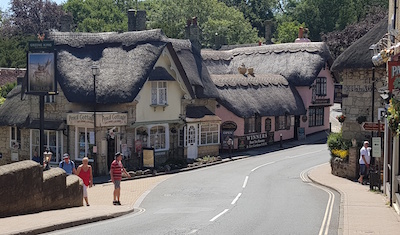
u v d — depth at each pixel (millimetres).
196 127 41531
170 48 38500
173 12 88938
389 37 23266
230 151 44281
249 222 17781
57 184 18828
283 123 51656
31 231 14320
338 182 28234
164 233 15477
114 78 36375
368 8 83188
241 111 45250
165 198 24969
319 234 15758
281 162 38531
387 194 22453
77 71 36875
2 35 84625
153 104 37750
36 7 92625
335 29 87062
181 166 37375
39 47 29125
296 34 89562
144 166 35219
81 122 34594
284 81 53531
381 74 29531
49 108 37312
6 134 40281
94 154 33875
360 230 15867
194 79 42000
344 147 30391
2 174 16000
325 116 58969
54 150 36812
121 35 39031
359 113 30422
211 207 21688
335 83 60062
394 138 20141
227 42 87500
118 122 35000
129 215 19500
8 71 59188
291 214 19516
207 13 91812
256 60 58156
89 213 18203
